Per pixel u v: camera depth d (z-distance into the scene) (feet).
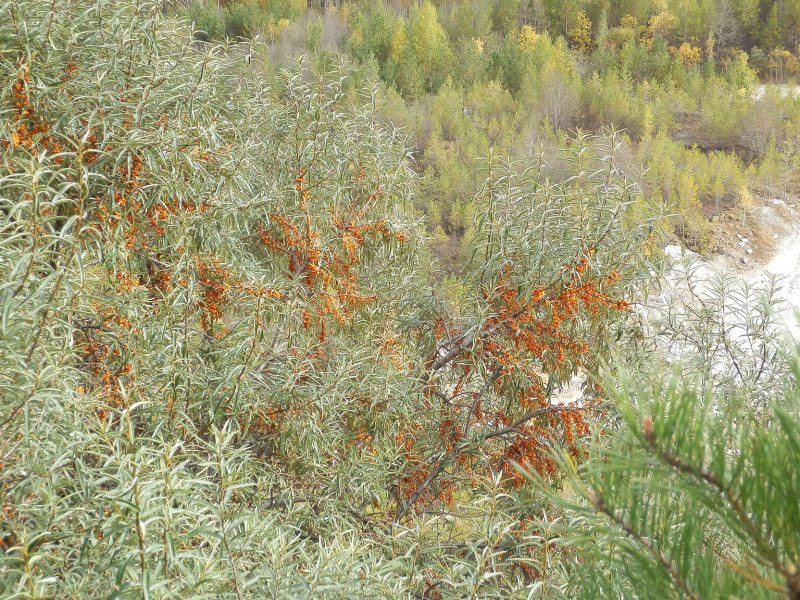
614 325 17.38
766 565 2.85
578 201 16.05
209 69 15.60
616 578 3.88
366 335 17.67
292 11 206.90
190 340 13.80
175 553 7.05
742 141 141.90
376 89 21.30
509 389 17.72
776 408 2.68
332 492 14.49
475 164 101.86
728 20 201.16
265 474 13.55
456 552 12.85
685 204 104.32
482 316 16.43
